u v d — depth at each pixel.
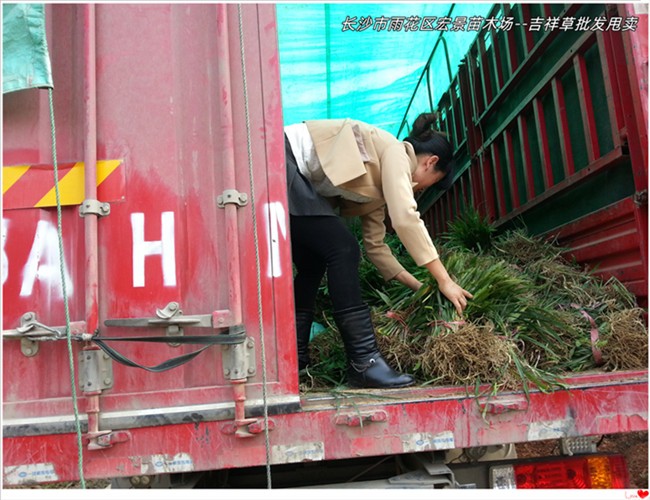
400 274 2.23
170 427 1.40
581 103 2.59
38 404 1.41
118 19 1.54
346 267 1.81
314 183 1.99
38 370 1.42
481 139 4.05
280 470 1.89
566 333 2.00
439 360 1.71
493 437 1.49
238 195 1.47
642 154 2.02
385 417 1.45
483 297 1.88
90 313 1.39
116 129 1.50
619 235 2.24
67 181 1.47
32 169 1.47
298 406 1.42
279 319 1.45
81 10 1.56
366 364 1.75
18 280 1.44
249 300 1.45
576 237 2.68
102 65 1.52
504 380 1.59
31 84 1.40
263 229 1.47
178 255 1.45
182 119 1.51
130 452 1.39
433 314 1.89
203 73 1.53
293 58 3.97
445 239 3.67
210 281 1.46
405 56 4.18
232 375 1.39
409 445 1.46
